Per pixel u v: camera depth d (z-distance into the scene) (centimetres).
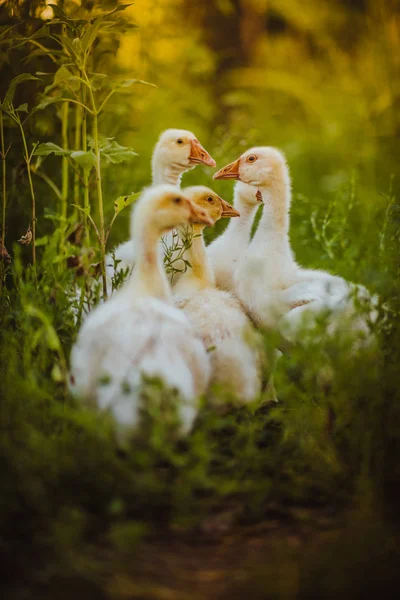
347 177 1591
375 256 993
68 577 497
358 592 478
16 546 522
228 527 576
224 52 2253
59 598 482
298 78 2362
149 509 575
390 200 978
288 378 748
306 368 678
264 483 611
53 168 1091
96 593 488
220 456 635
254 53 2353
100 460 577
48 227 1069
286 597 482
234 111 2162
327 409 694
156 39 1501
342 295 784
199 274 847
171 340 620
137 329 615
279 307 829
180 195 702
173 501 574
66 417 612
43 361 697
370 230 1173
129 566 519
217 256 968
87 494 571
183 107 1928
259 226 888
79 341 638
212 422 626
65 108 987
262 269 852
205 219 707
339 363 649
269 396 787
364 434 627
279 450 650
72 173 1098
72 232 848
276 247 873
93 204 1124
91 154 787
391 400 643
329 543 538
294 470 645
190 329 661
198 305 767
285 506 608
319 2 2433
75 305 802
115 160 820
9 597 480
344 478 625
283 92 2412
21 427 608
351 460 638
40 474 568
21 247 1035
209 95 2167
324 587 482
